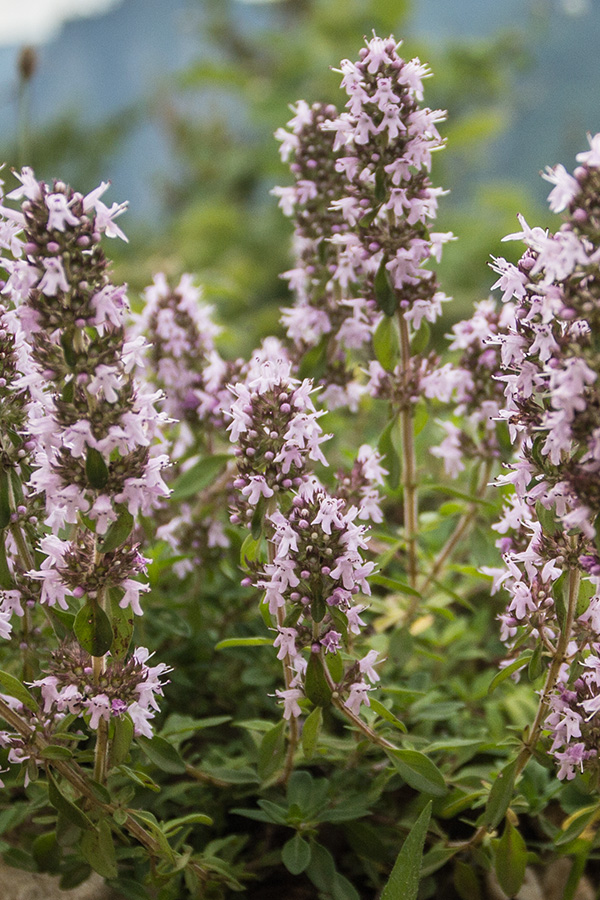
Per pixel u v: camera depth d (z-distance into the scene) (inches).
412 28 54.7
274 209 48.4
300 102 19.5
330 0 51.2
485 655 20.4
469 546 19.9
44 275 16.2
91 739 18.8
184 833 18.6
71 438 16.4
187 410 20.2
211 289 22.3
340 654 17.6
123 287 16.4
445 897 18.8
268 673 19.6
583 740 17.3
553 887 18.9
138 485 16.6
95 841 17.3
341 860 19.0
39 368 16.7
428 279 18.8
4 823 18.1
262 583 17.0
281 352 19.8
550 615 17.4
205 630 20.1
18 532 17.5
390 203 18.2
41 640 18.2
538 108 60.7
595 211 16.0
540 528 17.2
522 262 16.6
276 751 18.1
